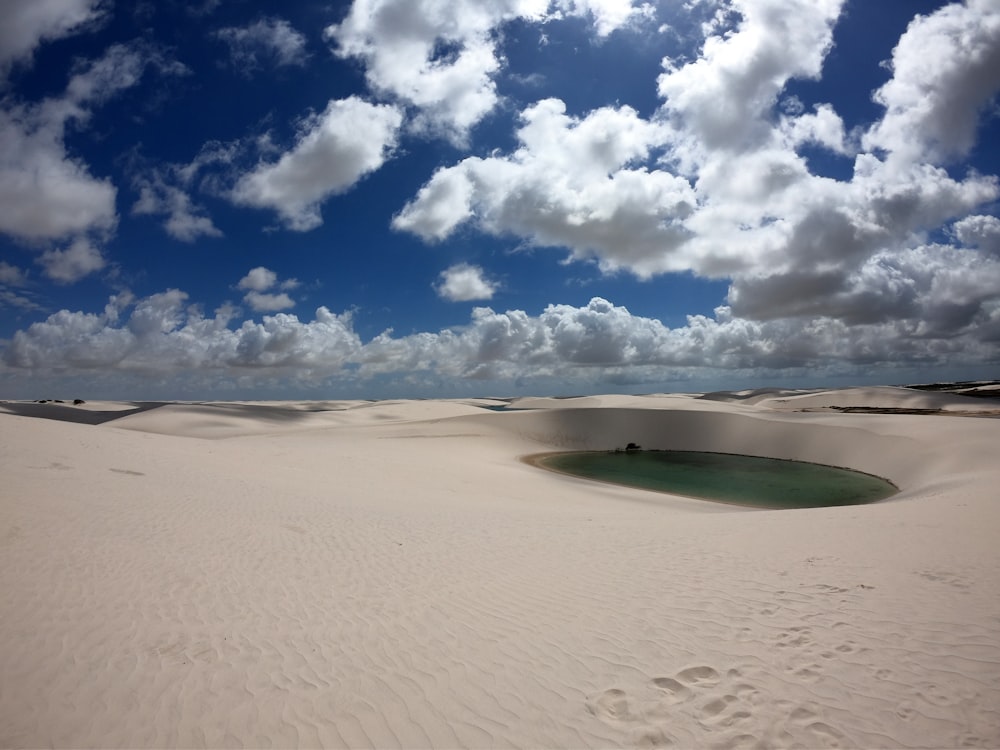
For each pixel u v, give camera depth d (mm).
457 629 5832
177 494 12055
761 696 4414
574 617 6133
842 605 6098
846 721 4059
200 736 4008
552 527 11875
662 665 4980
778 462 38500
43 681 4594
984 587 6438
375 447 35875
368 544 9336
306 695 4535
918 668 4711
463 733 4066
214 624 5766
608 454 43438
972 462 25656
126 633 5441
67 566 6875
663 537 10367
